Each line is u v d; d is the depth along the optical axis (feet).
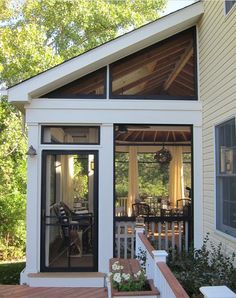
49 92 22.20
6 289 20.48
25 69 37.22
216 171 20.11
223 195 19.35
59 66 21.24
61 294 19.57
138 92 22.52
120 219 22.43
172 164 40.78
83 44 49.26
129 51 22.44
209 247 21.12
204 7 22.03
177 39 23.18
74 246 21.95
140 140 39.60
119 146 40.55
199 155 22.59
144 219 22.39
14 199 33.73
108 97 22.30
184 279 16.34
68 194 22.04
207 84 21.47
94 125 22.26
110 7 47.75
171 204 39.09
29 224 21.62
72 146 22.04
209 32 21.07
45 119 21.88
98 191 22.06
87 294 19.58
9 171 37.14
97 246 21.86
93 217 22.02
